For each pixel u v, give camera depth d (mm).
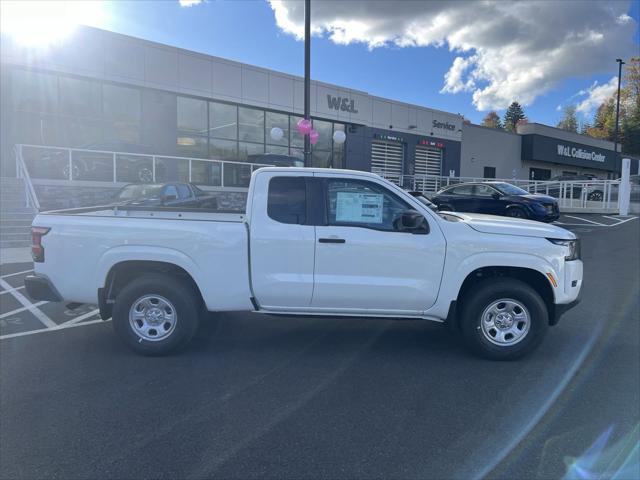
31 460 2986
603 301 7066
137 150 16484
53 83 16891
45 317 6227
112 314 4895
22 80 16312
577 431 3389
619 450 3143
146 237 4672
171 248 4664
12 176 16000
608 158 49812
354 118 26547
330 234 4645
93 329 5734
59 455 3043
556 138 42344
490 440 3268
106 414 3598
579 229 16359
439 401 3857
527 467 2953
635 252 11695
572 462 3004
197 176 18203
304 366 4613
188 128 20234
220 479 2812
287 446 3172
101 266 4699
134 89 18719
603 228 16578
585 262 10367
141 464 2953
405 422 3510
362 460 3018
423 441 3248
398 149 29703
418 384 4199
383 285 4656
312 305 4754
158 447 3146
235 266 4680
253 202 4742
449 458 3047
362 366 4625
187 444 3188
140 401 3822
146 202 11297
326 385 4168
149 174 16438
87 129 17672
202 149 20719
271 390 4055
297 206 4738
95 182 14750
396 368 4574
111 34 17781
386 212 4754
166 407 3723
